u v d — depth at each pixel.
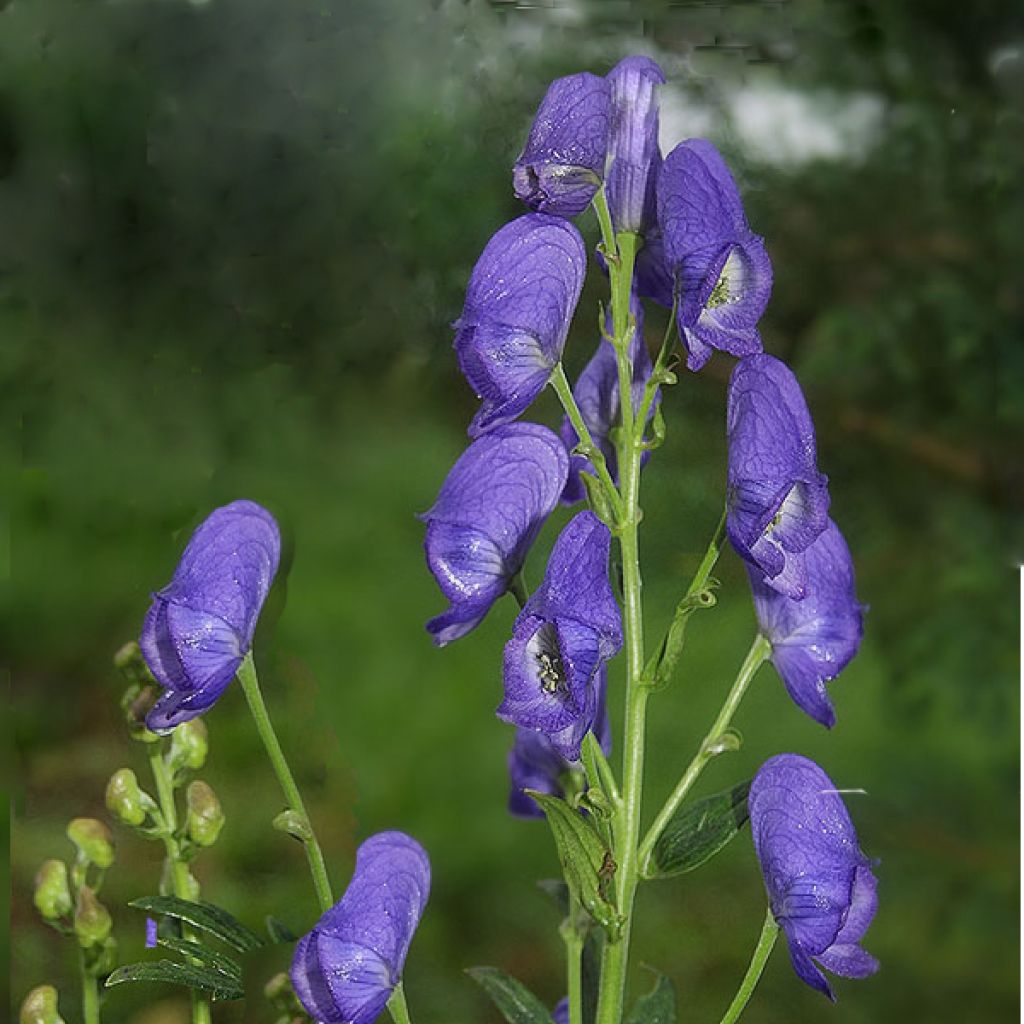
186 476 0.89
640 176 0.39
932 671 0.82
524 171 0.39
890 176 0.88
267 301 0.99
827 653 0.40
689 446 0.87
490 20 0.94
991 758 0.80
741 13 0.88
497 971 0.42
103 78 0.98
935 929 0.78
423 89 0.97
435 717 0.94
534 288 0.39
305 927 0.57
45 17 0.99
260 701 0.40
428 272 1.00
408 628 0.99
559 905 0.42
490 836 0.89
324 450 1.00
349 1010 0.38
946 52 0.86
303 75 0.98
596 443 0.42
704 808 0.39
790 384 0.39
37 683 0.73
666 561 0.87
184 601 0.39
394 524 1.02
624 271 0.39
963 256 0.87
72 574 0.79
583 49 0.92
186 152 0.98
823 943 0.38
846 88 0.88
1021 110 0.85
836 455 0.87
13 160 0.98
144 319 0.97
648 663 0.39
